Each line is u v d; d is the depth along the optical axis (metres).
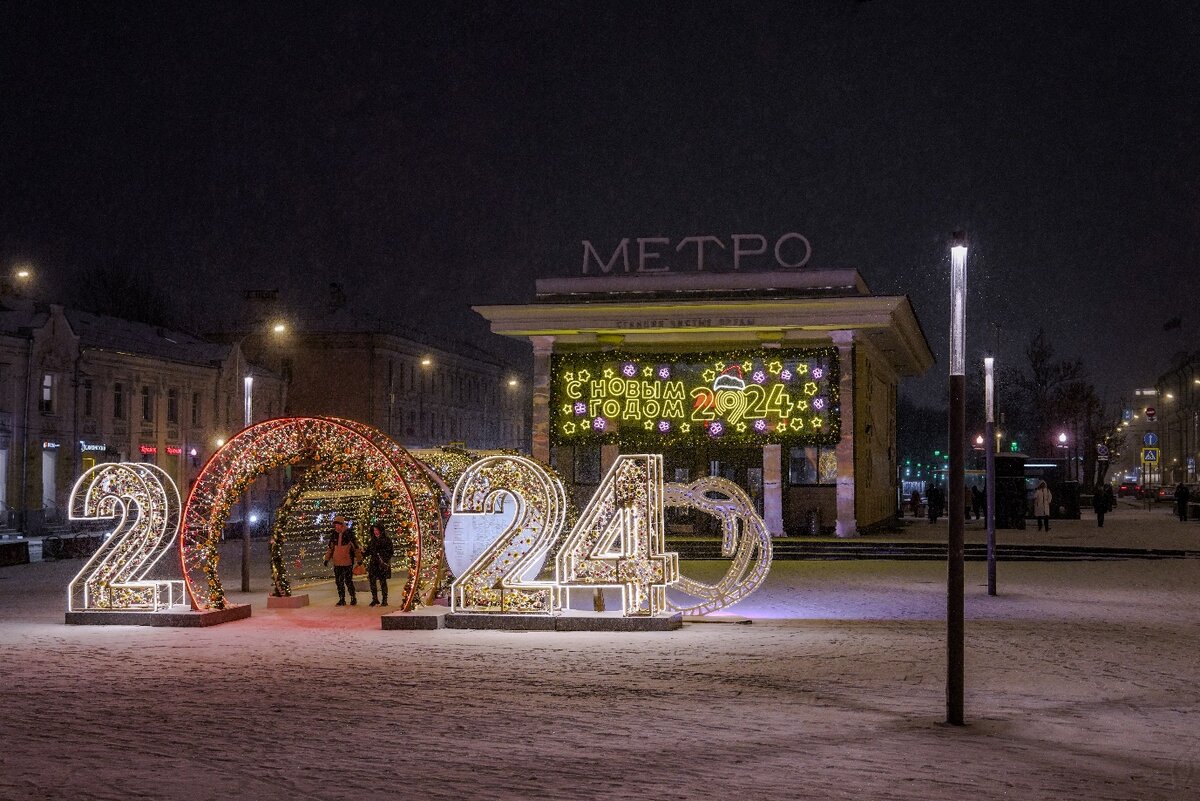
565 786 9.00
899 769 9.55
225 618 21.44
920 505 70.75
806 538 40.91
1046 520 46.41
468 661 16.12
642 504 19.88
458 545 22.97
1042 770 9.55
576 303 43.34
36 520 55.62
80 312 65.88
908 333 47.88
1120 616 21.41
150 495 21.70
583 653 16.88
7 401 54.50
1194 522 56.03
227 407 70.75
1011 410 99.06
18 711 12.34
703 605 21.05
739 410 42.81
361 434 21.56
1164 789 8.97
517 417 112.31
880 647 17.27
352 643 18.30
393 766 9.70
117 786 9.05
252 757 10.05
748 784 9.05
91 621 21.11
